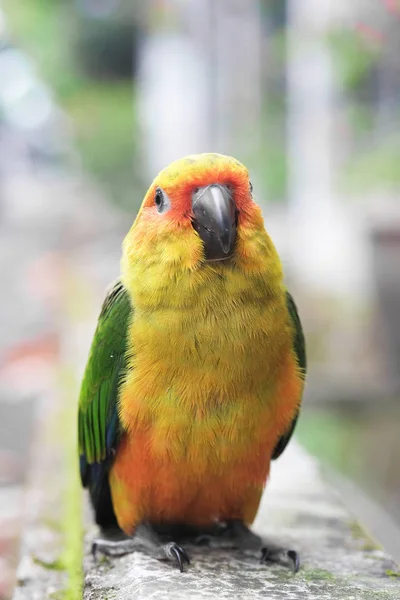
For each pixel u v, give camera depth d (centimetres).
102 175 2450
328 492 492
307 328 1139
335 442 862
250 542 375
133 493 367
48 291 1479
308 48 1031
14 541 506
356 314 1109
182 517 377
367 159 1222
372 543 405
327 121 1316
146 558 361
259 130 1703
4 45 2717
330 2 1027
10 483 652
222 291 333
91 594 338
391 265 1059
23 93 4134
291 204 1546
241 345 333
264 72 1745
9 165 4697
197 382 336
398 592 332
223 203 329
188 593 320
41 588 389
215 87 1914
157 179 347
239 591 325
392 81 1192
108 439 368
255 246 337
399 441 859
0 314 1330
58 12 2481
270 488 498
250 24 1769
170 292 333
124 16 2492
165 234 336
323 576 349
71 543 438
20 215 3173
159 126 2372
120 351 358
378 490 766
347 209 1197
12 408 836
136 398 345
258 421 346
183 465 349
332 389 992
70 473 565
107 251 1984
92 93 2475
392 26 959
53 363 972
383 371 1052
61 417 717
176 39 2194
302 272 1292
